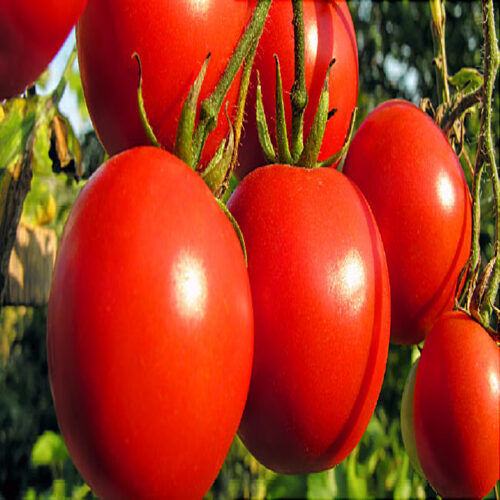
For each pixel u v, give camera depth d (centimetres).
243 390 23
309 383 24
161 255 22
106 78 25
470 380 27
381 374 25
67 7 20
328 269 24
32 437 127
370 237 25
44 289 37
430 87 85
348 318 24
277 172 26
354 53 29
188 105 23
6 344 117
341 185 26
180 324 21
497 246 28
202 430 22
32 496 110
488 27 27
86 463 22
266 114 28
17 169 30
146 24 25
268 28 28
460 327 28
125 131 26
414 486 61
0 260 29
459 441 27
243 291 22
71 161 33
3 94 21
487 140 28
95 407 21
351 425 25
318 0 29
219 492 96
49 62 21
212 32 25
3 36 20
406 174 29
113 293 21
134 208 22
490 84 28
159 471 22
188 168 23
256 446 26
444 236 28
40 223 40
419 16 85
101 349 21
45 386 123
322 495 62
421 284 29
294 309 24
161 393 21
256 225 25
